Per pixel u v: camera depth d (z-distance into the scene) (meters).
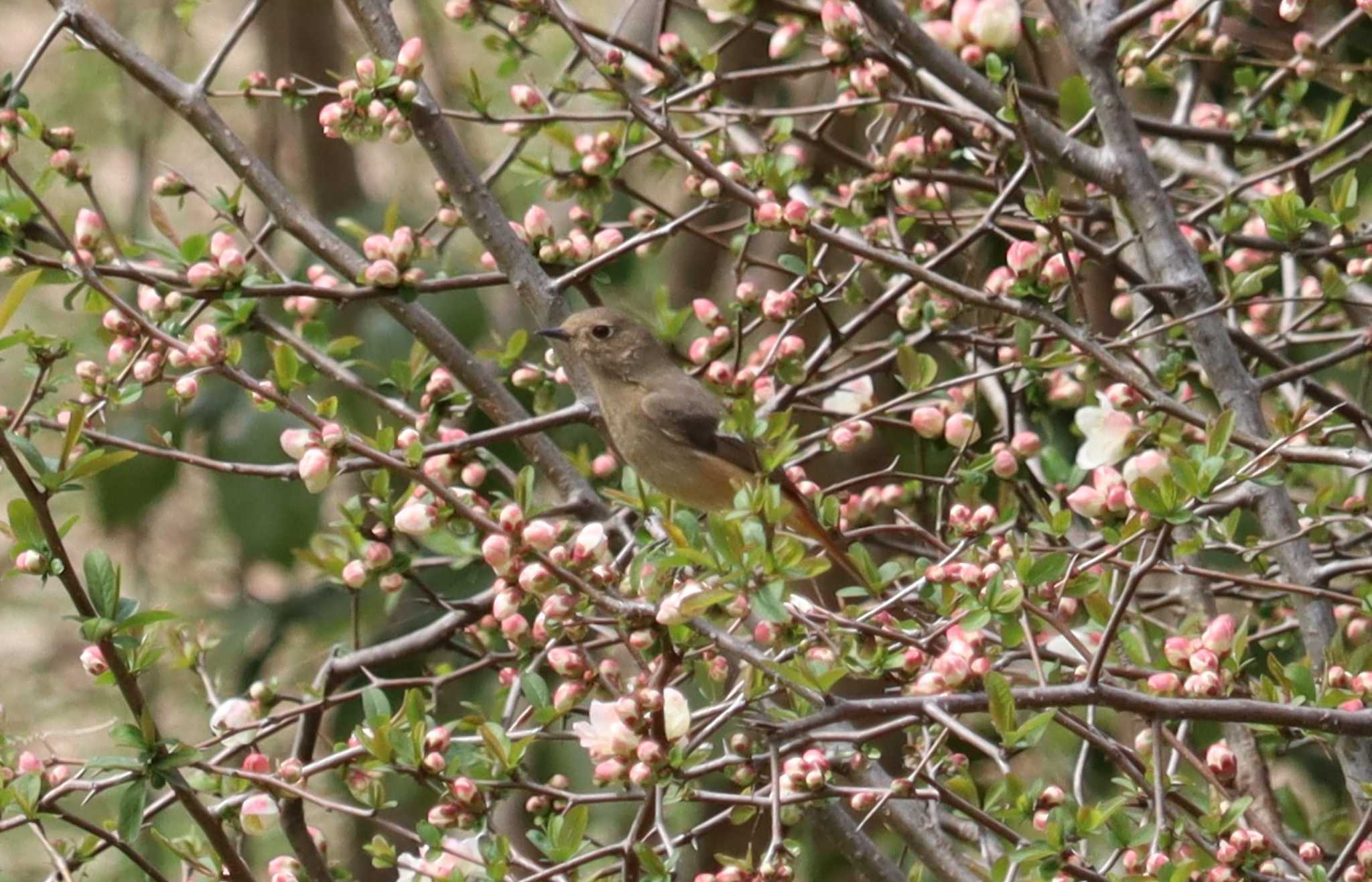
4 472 16.80
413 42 9.15
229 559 17.31
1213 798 7.51
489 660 9.20
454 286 9.50
